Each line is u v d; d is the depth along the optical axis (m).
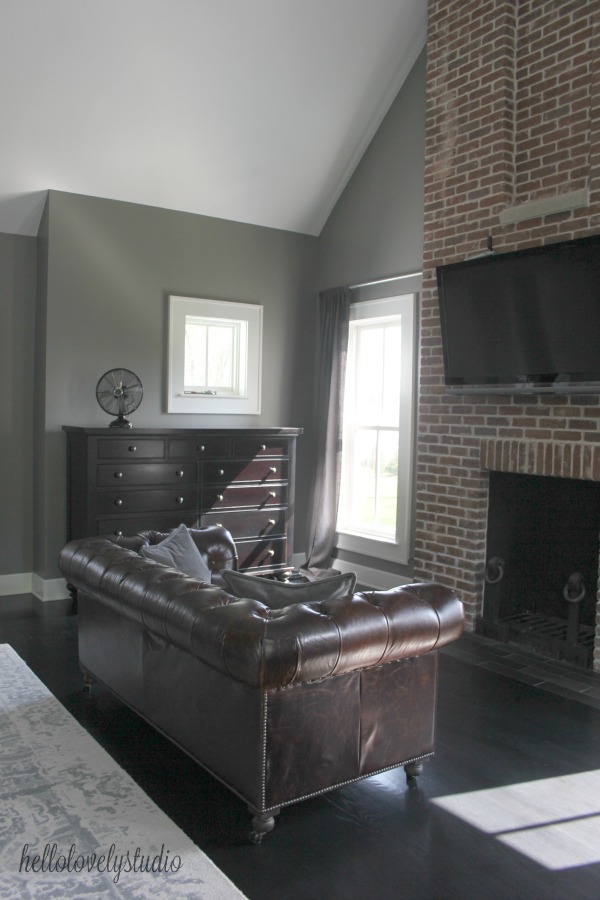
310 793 2.48
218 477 5.45
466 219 4.69
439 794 2.74
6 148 4.83
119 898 2.11
